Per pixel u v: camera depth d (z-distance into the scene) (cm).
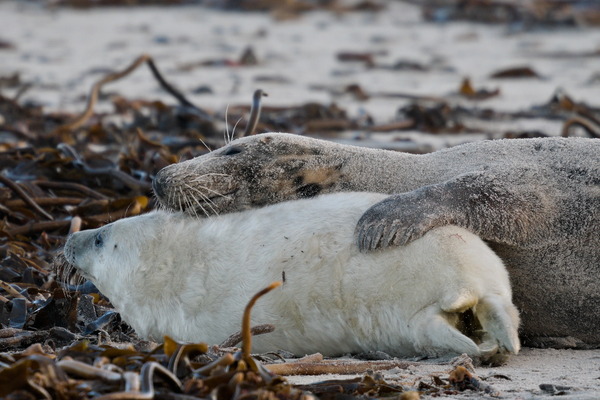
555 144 2494
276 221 2180
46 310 2292
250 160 2570
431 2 13250
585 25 11225
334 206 2192
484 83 7681
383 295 2027
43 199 3219
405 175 2583
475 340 2028
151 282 2208
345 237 2106
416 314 1992
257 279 2112
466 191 2258
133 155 3853
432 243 2028
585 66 8488
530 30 10988
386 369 1947
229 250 2164
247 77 7950
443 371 1916
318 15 12481
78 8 12631
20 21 11394
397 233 2061
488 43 10156
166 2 12950
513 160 2466
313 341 2105
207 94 6988
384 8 12812
